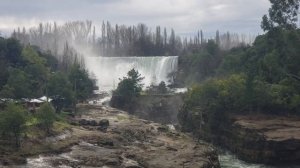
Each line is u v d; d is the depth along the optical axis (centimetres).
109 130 12438
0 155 8450
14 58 18312
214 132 13562
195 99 14850
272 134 10925
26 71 16825
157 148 10600
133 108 19262
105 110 16750
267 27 14750
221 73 19288
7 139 9294
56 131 10925
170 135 12588
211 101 13838
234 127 12150
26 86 14112
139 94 19725
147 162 9106
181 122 16125
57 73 16125
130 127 13125
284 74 13925
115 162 8744
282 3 14400
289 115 13000
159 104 19162
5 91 13175
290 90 13362
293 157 10694
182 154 9888
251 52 18138
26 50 18712
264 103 13062
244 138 11369
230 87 13650
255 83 13325
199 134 14162
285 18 14525
